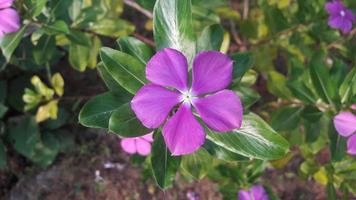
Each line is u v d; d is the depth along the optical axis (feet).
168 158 0.47
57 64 0.96
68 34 0.67
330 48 0.80
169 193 0.92
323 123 0.64
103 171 0.93
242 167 0.66
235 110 0.41
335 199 0.64
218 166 0.66
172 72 0.41
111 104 0.48
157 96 0.41
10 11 0.52
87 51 0.72
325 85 0.59
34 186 0.90
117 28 0.71
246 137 0.46
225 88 0.44
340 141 0.58
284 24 0.76
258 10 0.95
